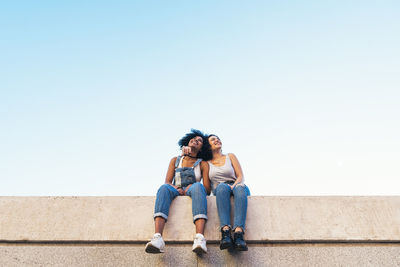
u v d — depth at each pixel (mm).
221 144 4770
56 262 3650
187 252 3674
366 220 3879
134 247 3730
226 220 3648
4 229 3852
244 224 3654
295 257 3660
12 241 3795
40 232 3834
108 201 4023
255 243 3777
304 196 4047
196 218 3699
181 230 3781
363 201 4008
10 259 3672
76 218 3916
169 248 3701
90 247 3738
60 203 4027
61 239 3787
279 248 3719
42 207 4004
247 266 3596
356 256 3670
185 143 4863
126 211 3953
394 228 3832
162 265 3607
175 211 3900
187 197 3998
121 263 3627
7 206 4012
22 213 3963
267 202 4000
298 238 3760
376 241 3770
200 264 3607
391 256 3670
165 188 3939
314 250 3711
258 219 3883
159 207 3762
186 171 4379
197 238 3518
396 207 3971
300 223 3859
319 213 3924
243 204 3762
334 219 3885
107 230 3828
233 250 3678
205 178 4414
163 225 3713
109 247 3740
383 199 4023
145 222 3871
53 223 3891
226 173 4402
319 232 3797
